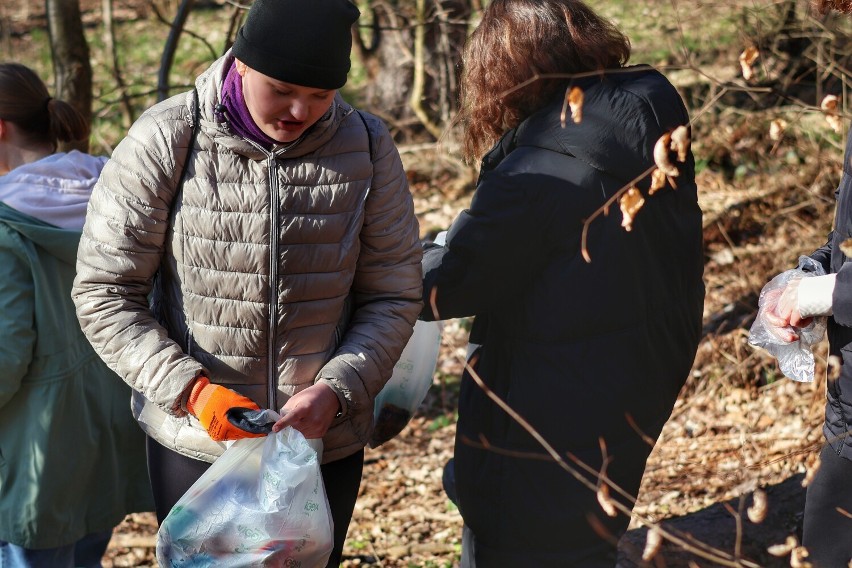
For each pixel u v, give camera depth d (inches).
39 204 102.7
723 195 252.7
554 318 96.4
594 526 95.6
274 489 84.5
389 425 111.7
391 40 337.7
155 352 84.6
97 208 86.0
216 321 86.7
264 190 84.0
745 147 257.9
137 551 147.5
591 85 94.2
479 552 107.0
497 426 102.0
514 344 99.7
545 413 98.5
